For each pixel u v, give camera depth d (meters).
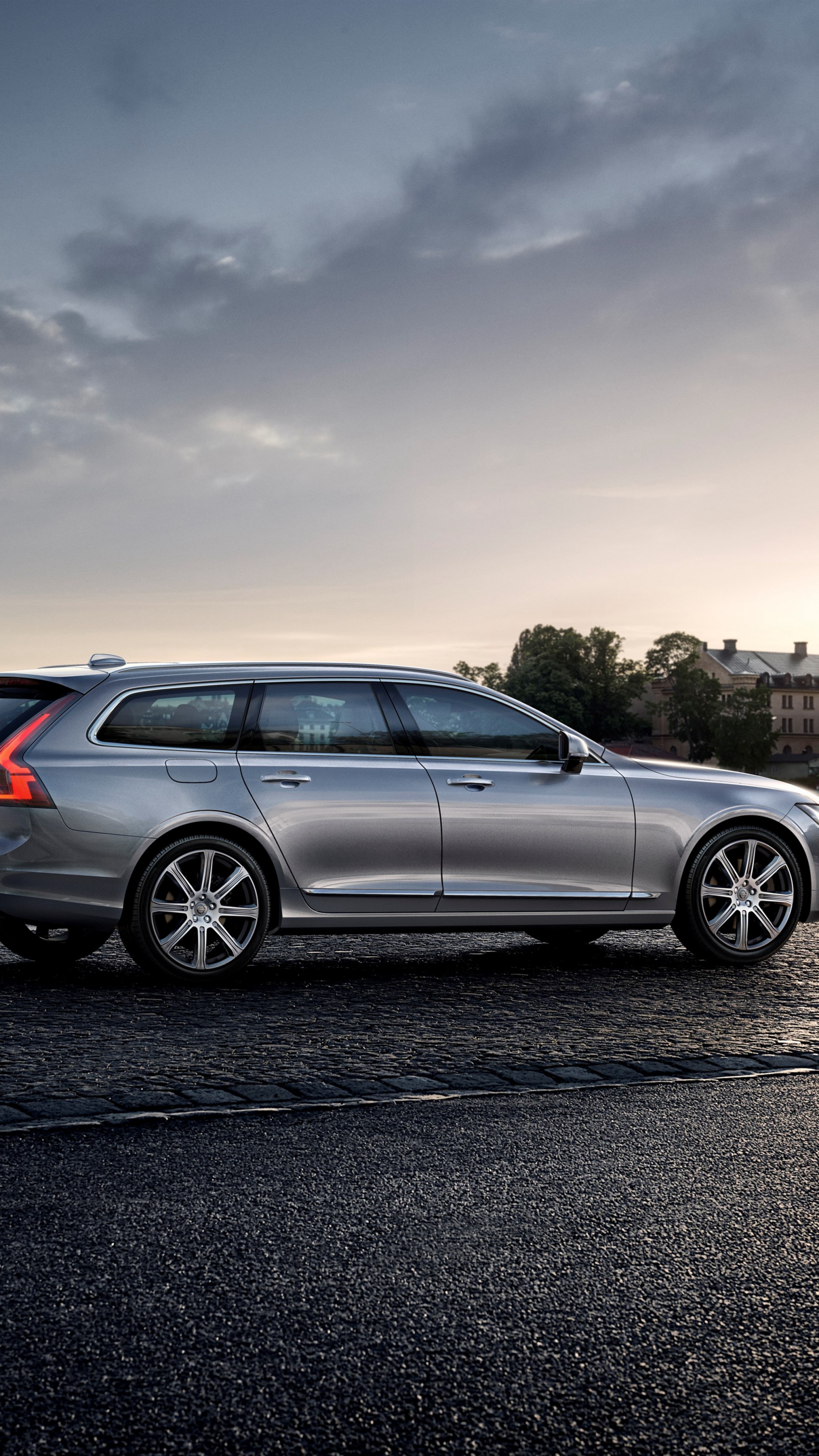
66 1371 2.66
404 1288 3.10
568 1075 5.16
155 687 7.25
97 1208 3.60
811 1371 2.71
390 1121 4.50
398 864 7.40
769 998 6.96
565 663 124.62
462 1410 2.54
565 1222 3.55
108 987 6.95
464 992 6.99
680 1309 3.00
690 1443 2.43
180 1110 4.55
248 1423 2.48
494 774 7.63
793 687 164.38
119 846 6.93
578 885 7.71
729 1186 3.87
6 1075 4.98
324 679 7.55
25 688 7.32
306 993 6.88
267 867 7.29
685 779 8.05
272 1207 3.64
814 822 8.22
